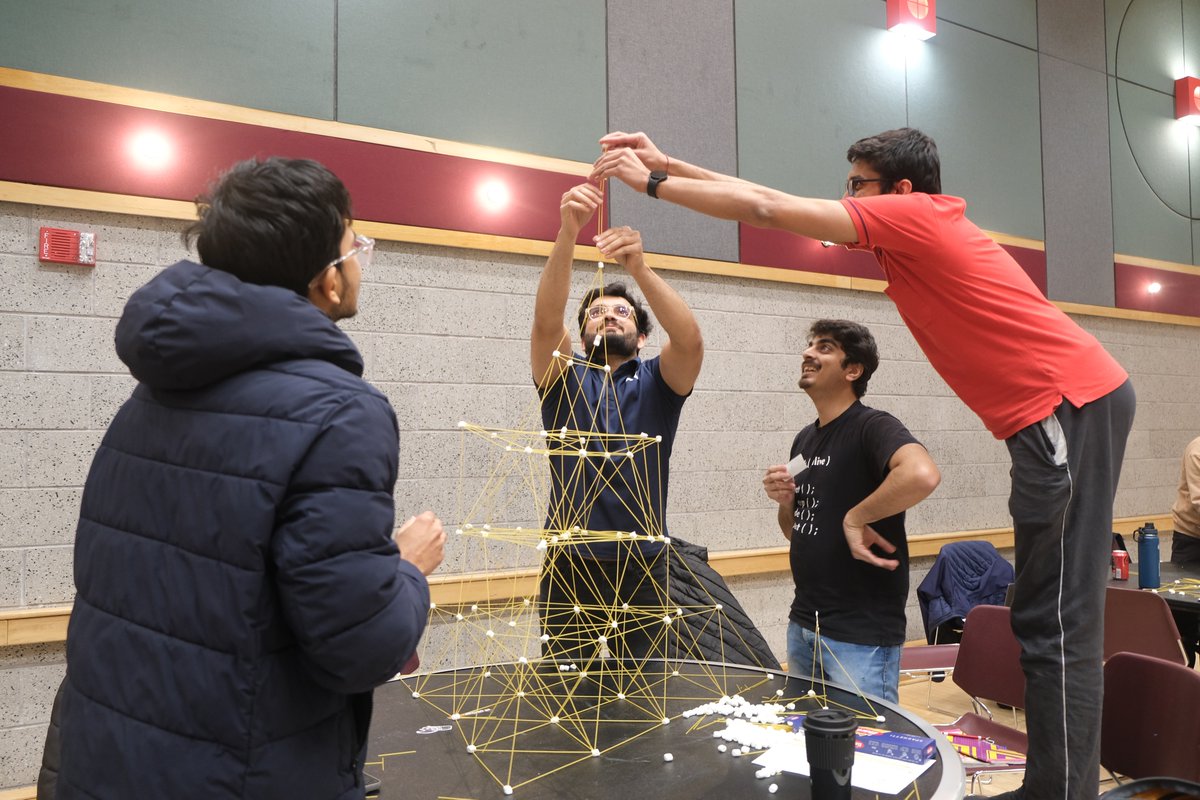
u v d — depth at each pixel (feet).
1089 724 4.99
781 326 15.52
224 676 2.91
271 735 2.94
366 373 11.73
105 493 3.37
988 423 5.55
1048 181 19.36
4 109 9.70
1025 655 5.21
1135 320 20.86
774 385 15.38
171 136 10.54
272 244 3.26
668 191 5.77
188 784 2.89
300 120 11.35
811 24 16.11
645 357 13.96
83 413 10.12
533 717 5.41
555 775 4.40
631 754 4.70
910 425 17.06
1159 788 5.12
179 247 10.67
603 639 5.94
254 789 2.90
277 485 2.93
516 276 12.93
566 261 6.68
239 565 2.94
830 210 5.30
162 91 10.55
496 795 4.15
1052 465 5.13
